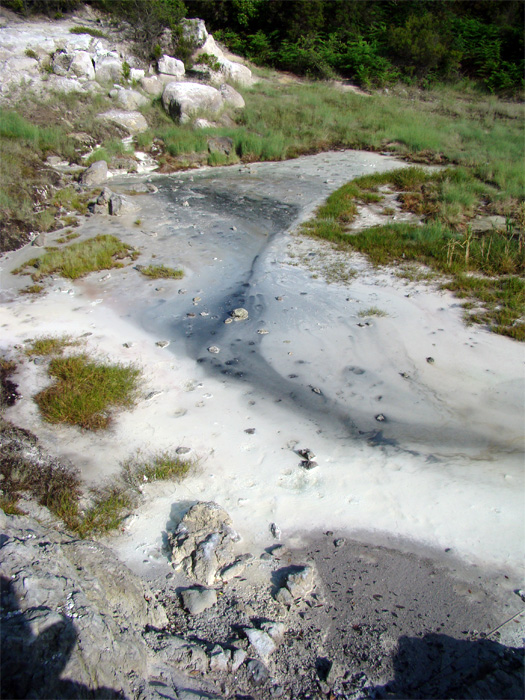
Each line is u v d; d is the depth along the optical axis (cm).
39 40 2103
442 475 571
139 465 583
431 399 689
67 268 1048
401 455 602
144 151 1847
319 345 814
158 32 2372
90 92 2038
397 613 430
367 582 456
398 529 507
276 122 2153
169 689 354
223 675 379
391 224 1275
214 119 2100
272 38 3069
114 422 654
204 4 3031
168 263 1108
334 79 2856
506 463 586
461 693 366
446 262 1058
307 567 463
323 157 1933
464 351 784
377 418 661
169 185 1606
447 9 3097
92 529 502
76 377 718
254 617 424
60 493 535
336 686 377
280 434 636
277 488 555
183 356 795
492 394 692
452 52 2853
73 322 888
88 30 2327
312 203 1455
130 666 351
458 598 442
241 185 1612
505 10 3173
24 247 1164
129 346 816
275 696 370
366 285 999
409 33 2822
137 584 439
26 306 937
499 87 2822
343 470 580
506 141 2045
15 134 1628
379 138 2066
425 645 405
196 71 2428
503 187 1545
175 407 682
